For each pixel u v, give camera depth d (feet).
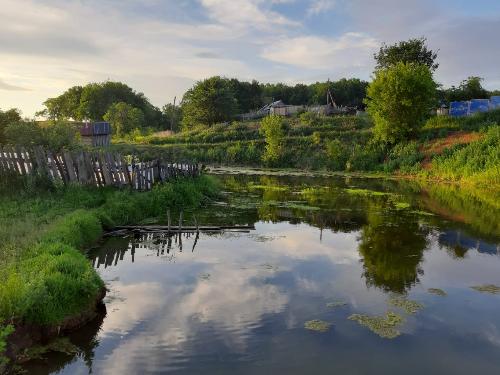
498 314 26.40
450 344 22.48
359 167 135.74
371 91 141.18
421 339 22.93
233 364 19.90
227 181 102.89
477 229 49.88
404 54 176.65
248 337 22.47
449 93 183.42
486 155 105.91
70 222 36.11
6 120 78.95
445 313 26.35
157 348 21.21
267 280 30.99
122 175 52.75
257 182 101.60
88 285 24.44
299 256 37.45
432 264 36.19
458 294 29.55
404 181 107.86
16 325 20.31
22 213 40.37
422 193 83.05
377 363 20.40
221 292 28.40
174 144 175.83
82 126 145.18
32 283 21.93
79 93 380.78
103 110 333.83
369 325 24.31
